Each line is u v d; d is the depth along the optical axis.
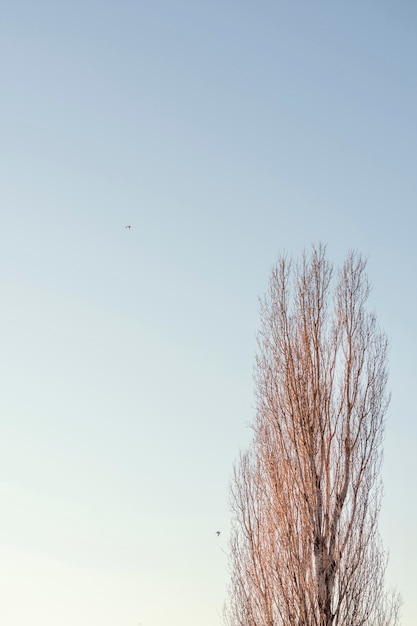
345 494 26.59
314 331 27.83
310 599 25.98
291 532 26.58
